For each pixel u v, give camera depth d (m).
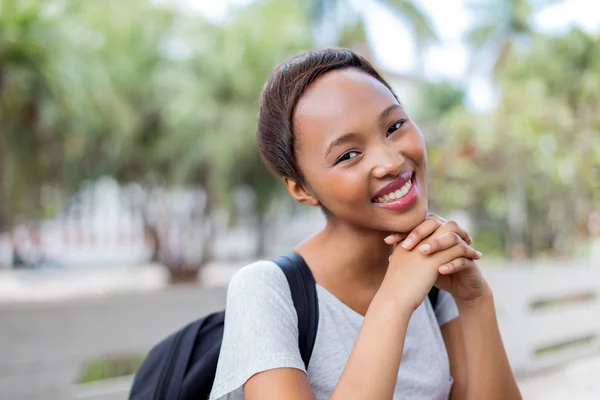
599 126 8.07
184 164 10.60
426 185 0.90
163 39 10.96
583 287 5.10
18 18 5.94
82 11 9.52
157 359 1.00
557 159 8.36
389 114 0.86
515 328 4.40
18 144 7.04
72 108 6.86
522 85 10.32
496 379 0.95
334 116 0.86
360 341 0.81
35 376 2.70
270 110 0.94
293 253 0.98
